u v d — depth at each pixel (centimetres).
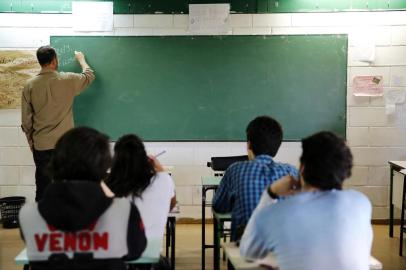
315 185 185
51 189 173
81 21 511
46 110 444
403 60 515
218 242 320
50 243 174
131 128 522
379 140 523
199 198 532
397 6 510
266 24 513
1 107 519
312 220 176
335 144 184
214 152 526
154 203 255
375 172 526
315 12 512
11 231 503
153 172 262
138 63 516
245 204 247
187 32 513
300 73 516
